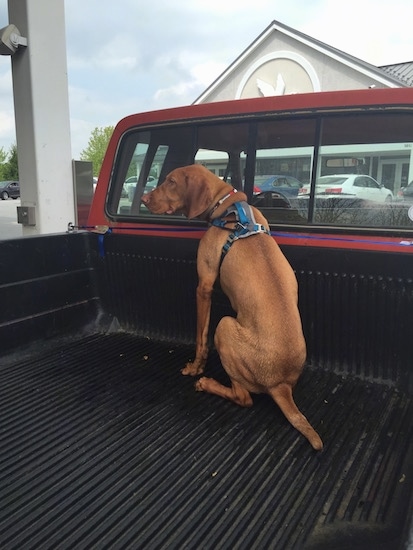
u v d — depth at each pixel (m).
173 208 2.77
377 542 1.42
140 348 3.08
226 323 2.38
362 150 2.34
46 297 3.03
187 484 1.76
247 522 1.56
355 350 2.53
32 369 2.76
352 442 2.00
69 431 2.12
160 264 3.06
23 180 4.52
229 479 1.78
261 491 1.71
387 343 2.42
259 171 2.67
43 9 4.21
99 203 3.25
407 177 2.24
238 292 2.39
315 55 24.14
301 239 2.52
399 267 2.29
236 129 2.68
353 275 2.42
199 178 2.65
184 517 1.59
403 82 22.56
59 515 1.61
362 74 23.09
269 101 2.53
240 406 2.35
